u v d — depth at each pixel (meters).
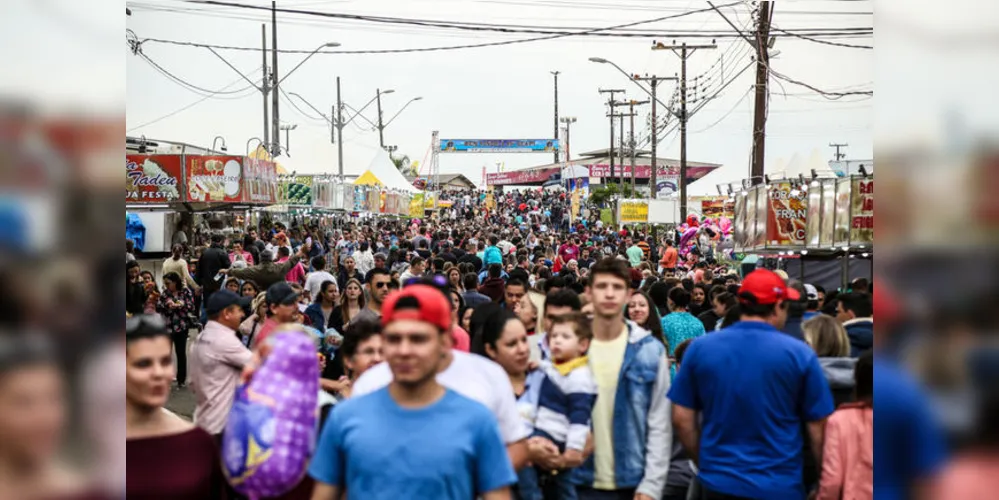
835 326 6.20
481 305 6.53
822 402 5.14
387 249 30.06
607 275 5.71
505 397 4.63
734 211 20.53
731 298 9.56
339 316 10.53
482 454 3.84
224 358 7.11
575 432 5.15
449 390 3.96
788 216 15.94
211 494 4.42
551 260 28.66
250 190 20.45
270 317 7.86
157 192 19.47
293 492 4.41
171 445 4.29
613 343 5.79
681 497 6.19
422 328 3.80
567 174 87.00
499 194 123.94
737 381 5.14
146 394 4.24
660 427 5.61
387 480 3.75
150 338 4.25
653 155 50.88
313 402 4.42
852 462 5.04
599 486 5.63
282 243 22.91
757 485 5.03
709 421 5.25
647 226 46.59
